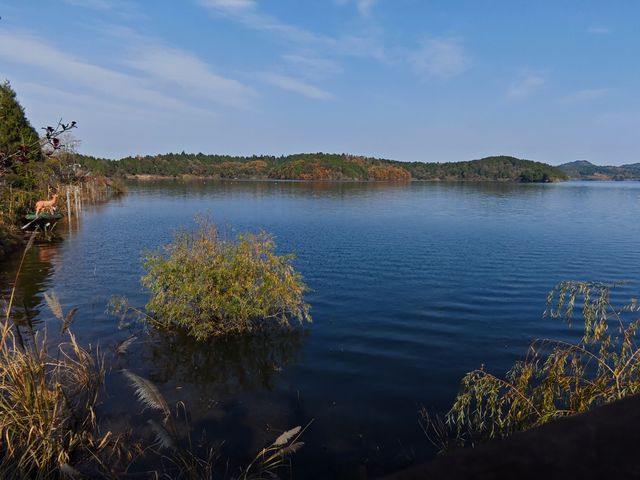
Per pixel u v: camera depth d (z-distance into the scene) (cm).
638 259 1733
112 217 3209
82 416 535
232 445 560
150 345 870
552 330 970
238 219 3167
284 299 973
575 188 9856
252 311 931
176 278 946
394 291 1274
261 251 993
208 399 676
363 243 2086
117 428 580
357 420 621
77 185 3519
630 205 4769
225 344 884
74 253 1795
